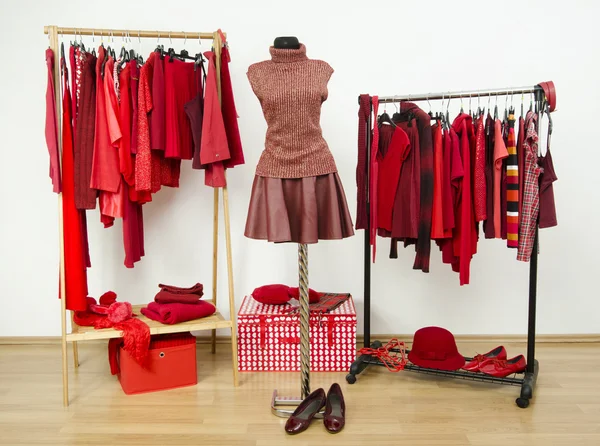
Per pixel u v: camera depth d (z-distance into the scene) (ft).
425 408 7.98
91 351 10.43
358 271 10.81
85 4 10.11
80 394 8.51
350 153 10.55
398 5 10.25
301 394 8.00
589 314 10.76
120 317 8.52
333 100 10.44
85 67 7.93
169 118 8.40
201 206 10.63
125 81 8.08
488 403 8.14
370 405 8.08
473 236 8.45
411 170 8.36
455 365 8.29
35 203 10.41
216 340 10.87
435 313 10.82
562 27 10.19
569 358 9.93
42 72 10.15
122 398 8.37
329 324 9.27
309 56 10.36
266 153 7.50
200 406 8.09
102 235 10.53
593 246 10.61
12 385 8.84
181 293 9.21
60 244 8.08
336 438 7.16
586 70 10.23
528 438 7.13
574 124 10.32
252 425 7.52
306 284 7.73
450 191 8.21
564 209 10.51
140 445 7.00
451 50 10.32
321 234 7.59
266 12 10.27
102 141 7.95
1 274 10.57
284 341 9.40
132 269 10.64
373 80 10.41
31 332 10.73
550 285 10.69
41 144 10.28
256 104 10.44
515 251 10.64
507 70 10.30
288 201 7.48
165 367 8.66
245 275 10.80
